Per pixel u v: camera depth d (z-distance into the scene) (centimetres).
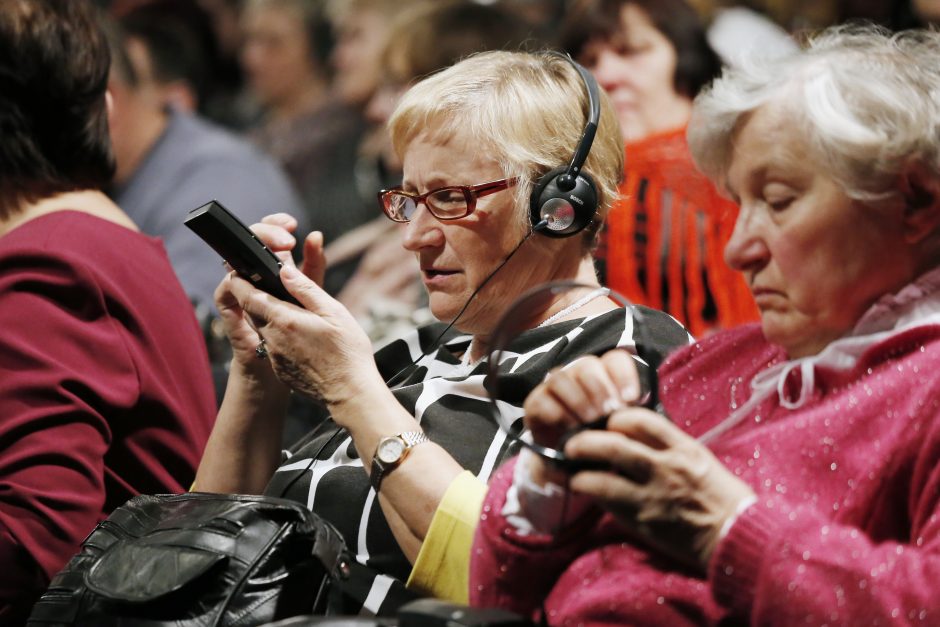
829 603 403
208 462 678
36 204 735
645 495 420
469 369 645
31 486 633
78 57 737
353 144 1531
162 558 542
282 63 1698
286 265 613
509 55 641
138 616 537
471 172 608
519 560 468
